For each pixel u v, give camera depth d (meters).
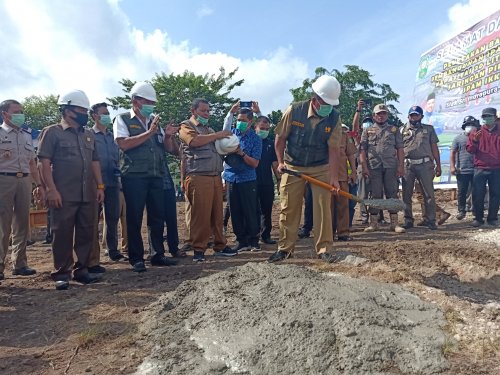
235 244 6.50
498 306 3.50
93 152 4.79
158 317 3.41
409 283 3.86
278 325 3.01
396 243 5.75
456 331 3.05
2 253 4.99
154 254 5.19
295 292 3.34
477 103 11.88
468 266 4.68
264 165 6.45
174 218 5.73
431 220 7.31
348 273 4.12
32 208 8.22
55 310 3.85
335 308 3.11
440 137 13.19
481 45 11.73
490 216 7.45
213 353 2.87
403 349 2.79
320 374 2.66
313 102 4.60
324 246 4.75
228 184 5.89
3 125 5.14
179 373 2.68
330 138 4.63
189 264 5.18
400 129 7.85
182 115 26.84
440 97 13.48
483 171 7.34
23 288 4.61
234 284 3.62
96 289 4.38
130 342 3.09
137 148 4.86
